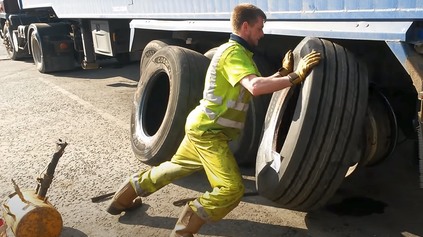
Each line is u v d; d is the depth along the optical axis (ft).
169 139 14.33
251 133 14.01
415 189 13.15
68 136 20.16
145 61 18.71
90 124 21.81
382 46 11.82
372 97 11.32
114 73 35.91
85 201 13.76
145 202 13.39
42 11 42.37
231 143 14.66
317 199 10.51
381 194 12.99
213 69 10.08
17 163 17.26
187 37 17.61
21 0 40.88
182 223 10.30
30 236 10.66
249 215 12.28
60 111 24.63
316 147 9.77
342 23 10.34
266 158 10.96
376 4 9.34
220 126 10.18
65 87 31.07
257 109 13.78
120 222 12.39
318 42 10.22
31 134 20.84
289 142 10.11
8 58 49.96
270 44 14.64
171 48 15.35
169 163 11.51
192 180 14.83
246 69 9.52
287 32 11.89
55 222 10.91
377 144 11.18
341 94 9.74
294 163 9.95
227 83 9.97
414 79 8.75
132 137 16.47
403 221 11.52
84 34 31.63
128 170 15.94
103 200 13.73
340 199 12.83
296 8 11.45
